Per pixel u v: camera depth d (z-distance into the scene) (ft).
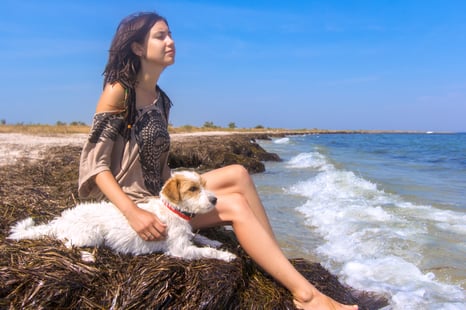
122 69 10.61
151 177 11.34
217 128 202.59
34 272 9.22
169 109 12.25
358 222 21.18
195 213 10.46
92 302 9.01
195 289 9.41
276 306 9.78
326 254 16.94
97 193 11.16
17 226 11.43
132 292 9.16
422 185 33.88
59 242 10.50
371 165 51.44
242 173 11.43
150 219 9.75
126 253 10.39
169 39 10.74
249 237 10.25
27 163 27.55
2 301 8.64
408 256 16.48
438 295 13.11
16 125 97.04
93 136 10.31
